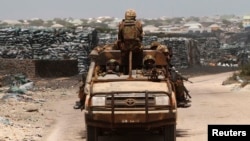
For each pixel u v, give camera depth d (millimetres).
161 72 33781
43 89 81500
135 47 34062
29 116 47156
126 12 34750
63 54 125000
